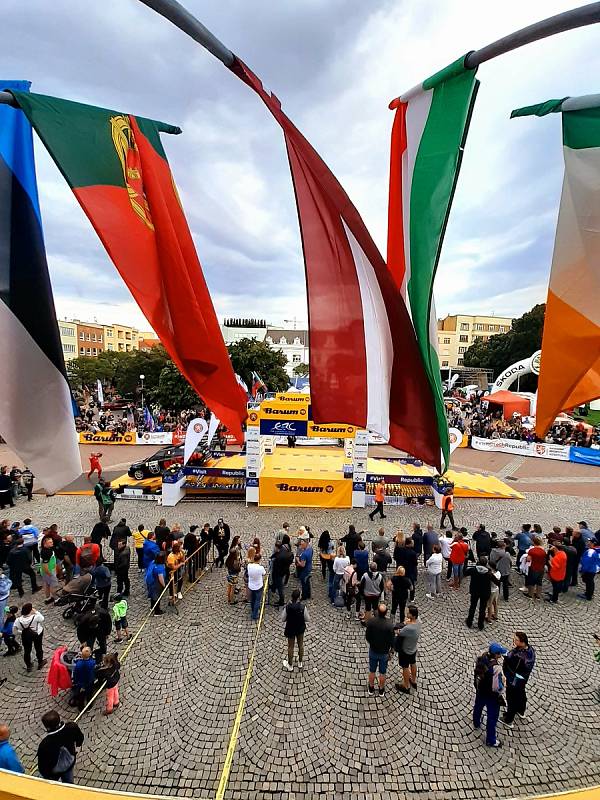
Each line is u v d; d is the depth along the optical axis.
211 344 3.58
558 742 5.53
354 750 5.31
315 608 8.46
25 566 8.73
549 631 7.86
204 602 8.60
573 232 3.05
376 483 15.55
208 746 5.33
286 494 14.57
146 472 16.34
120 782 4.89
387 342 3.52
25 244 3.21
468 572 7.92
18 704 6.02
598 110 2.86
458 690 6.34
